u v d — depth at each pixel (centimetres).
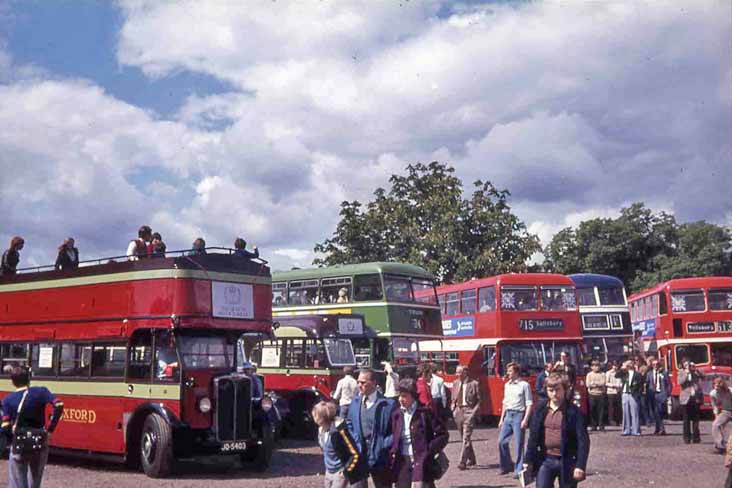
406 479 995
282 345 2680
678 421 3328
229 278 1756
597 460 1916
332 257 5016
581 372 2958
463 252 4912
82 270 1859
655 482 1572
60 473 1717
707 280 3384
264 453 1731
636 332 3900
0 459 1912
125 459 1688
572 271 6806
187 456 1727
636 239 6656
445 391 2202
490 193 5041
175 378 1655
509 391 1642
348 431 927
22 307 1988
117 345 1758
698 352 3322
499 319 2945
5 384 1983
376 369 2759
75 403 1809
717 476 1653
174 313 1669
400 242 4894
